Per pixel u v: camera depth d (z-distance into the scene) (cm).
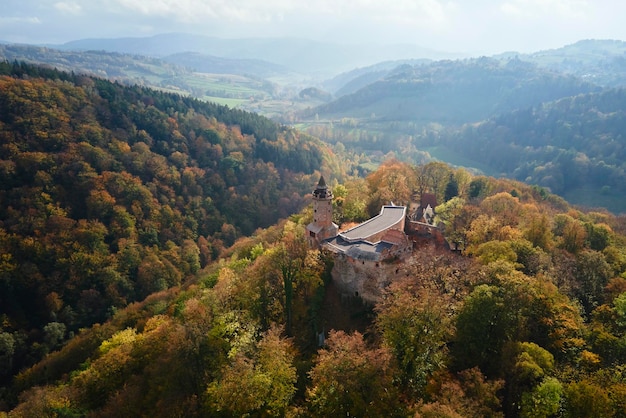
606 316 5884
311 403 4806
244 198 18825
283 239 9350
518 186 14612
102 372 6762
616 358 5075
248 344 5853
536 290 5681
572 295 6588
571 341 5222
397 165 14088
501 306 5259
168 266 13775
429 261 6781
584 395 4244
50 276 11825
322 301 7038
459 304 5591
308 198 19362
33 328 11050
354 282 6900
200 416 5328
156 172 16712
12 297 11219
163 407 5528
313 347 6306
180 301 9475
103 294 12244
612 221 12300
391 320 5094
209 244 16125
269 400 4847
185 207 16588
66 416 6047
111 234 13588
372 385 4334
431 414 3844
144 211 15025
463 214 9850
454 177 13662
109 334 9469
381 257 6544
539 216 9231
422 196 11981
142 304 11056
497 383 4447
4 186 12812
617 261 7844
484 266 6212
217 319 6719
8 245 11706
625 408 4119
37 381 8825
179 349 6075
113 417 5756
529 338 5441
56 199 13338
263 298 6994
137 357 6981
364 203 10844
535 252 7219
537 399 4312
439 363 4878
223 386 4947
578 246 8406
